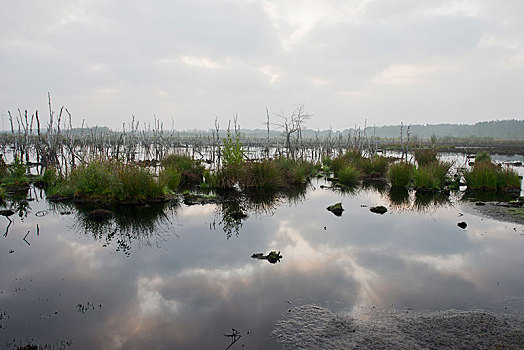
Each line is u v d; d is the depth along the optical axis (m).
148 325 4.21
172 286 5.33
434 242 7.54
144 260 6.47
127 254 6.80
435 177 15.32
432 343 3.74
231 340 3.86
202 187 14.87
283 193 14.14
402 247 7.20
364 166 19.59
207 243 7.48
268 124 27.56
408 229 8.62
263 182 15.18
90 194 11.44
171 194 12.61
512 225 8.98
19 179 14.23
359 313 4.45
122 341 3.87
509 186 14.41
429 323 4.18
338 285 5.32
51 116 20.88
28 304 4.76
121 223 9.09
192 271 5.93
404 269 5.98
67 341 3.87
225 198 12.81
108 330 4.10
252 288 5.23
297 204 11.92
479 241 7.61
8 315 4.46
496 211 10.56
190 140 56.50
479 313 4.41
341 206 10.84
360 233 8.26
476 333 3.93
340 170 17.81
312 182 17.53
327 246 7.27
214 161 27.11
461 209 10.98
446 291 5.11
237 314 4.45
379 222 9.35
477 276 5.68
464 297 4.90
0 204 11.11
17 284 5.42
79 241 7.62
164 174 13.79
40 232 8.23
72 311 4.57
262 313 4.47
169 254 6.79
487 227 8.80
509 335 3.87
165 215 9.97
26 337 3.95
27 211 10.23
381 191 14.81
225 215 10.11
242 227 8.80
